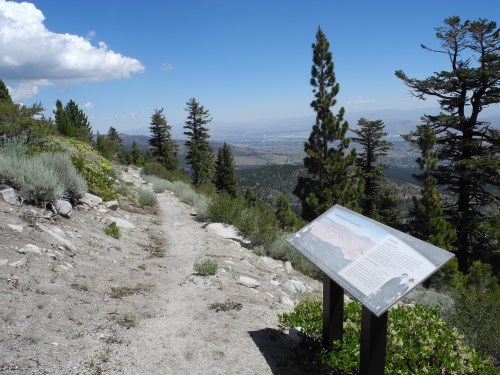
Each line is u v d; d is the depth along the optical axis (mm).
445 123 24094
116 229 9227
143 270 7398
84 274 6156
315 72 22422
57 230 7508
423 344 4082
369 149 35438
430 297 9906
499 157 21984
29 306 4566
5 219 6840
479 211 23609
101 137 35938
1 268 5188
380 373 3480
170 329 5062
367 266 3553
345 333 4629
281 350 4883
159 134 66312
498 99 22625
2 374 3357
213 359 4508
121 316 5141
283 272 9805
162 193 20500
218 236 11570
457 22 22500
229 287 7098
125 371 3965
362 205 33594
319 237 4383
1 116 12258
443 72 23156
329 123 22000
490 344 5949
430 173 21391
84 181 11047
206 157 60938
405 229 23594
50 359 3803
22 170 8766
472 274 13445
